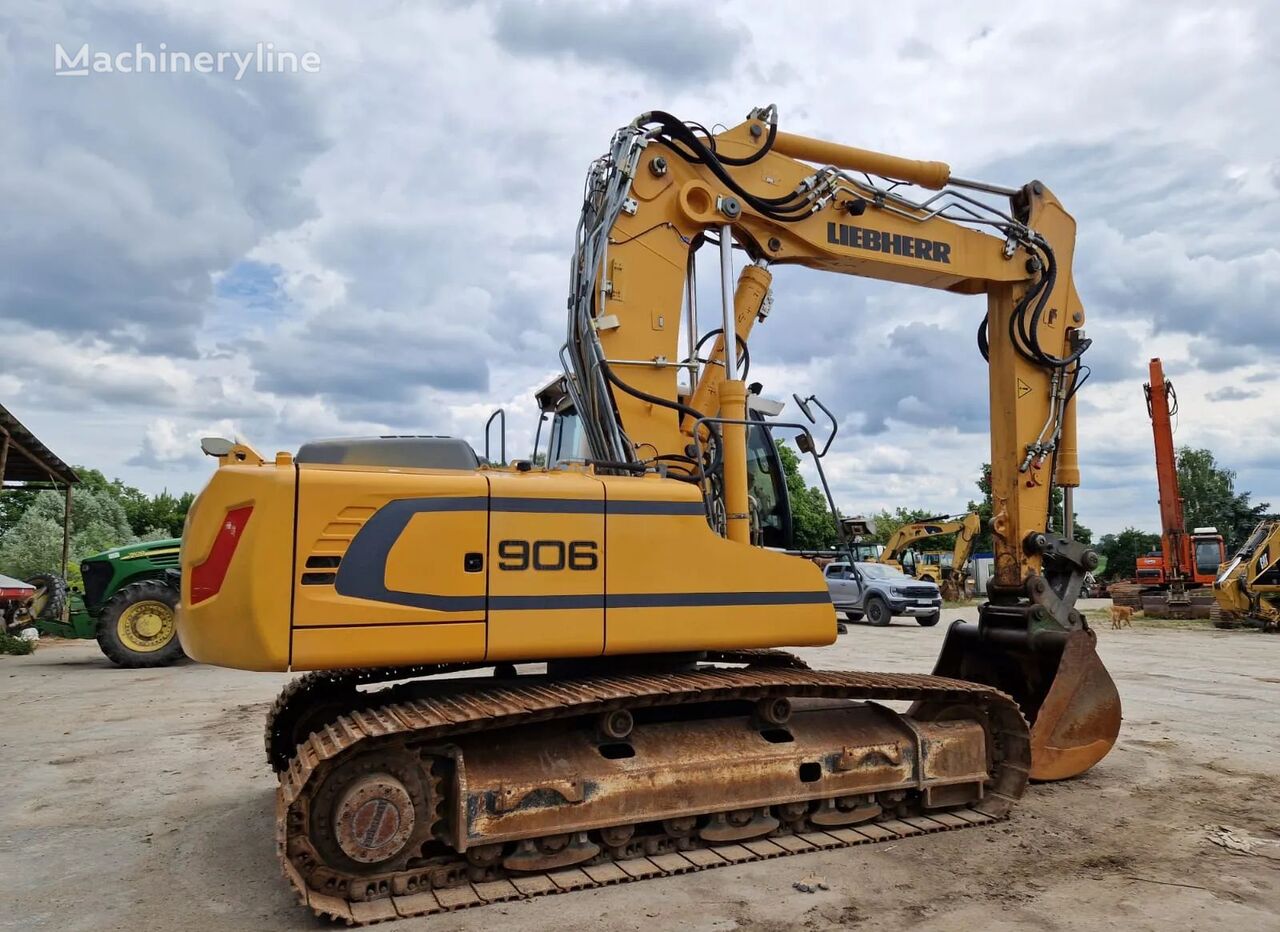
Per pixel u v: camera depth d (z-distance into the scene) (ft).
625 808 14.80
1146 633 61.77
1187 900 13.43
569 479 15.29
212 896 13.88
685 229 19.04
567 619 14.74
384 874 13.39
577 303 18.57
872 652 46.88
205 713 29.66
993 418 22.90
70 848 16.12
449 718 13.50
